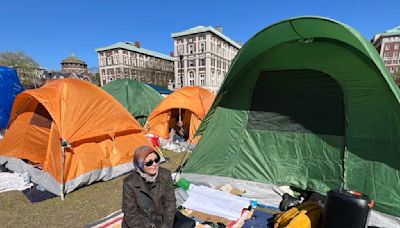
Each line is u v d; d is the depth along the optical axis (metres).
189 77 48.41
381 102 3.00
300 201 3.37
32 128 4.37
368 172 3.09
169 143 7.23
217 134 4.23
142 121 8.83
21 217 3.22
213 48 46.81
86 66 66.81
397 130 2.86
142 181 2.22
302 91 3.69
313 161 3.59
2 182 4.04
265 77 3.95
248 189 3.88
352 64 3.25
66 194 3.87
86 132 4.08
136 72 55.62
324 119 3.51
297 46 3.62
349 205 2.24
